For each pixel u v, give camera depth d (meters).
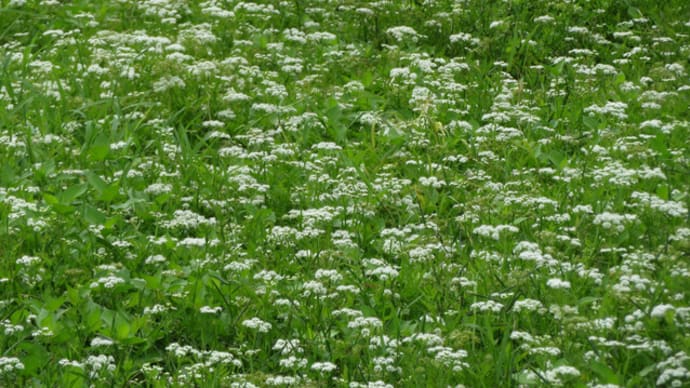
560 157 8.66
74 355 6.24
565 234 7.36
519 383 5.73
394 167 8.75
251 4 12.02
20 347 6.12
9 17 12.41
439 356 5.73
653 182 8.07
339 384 5.89
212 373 6.00
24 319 6.54
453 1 12.45
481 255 7.02
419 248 6.96
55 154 8.95
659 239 7.07
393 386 5.80
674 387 5.28
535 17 11.95
